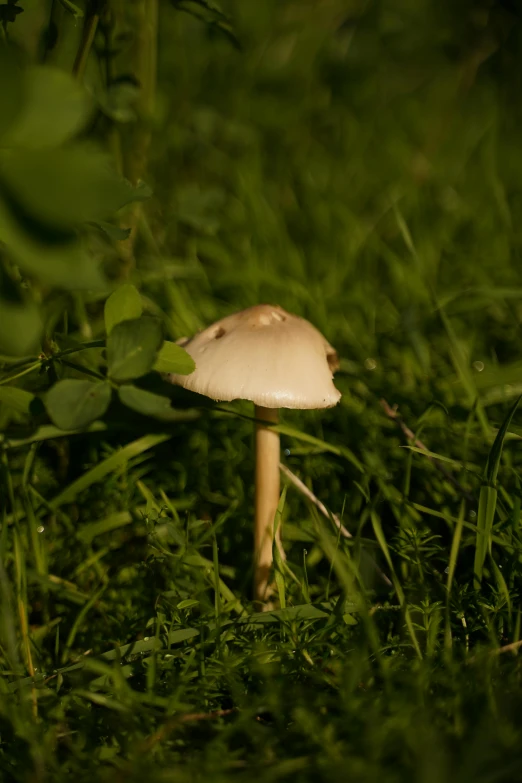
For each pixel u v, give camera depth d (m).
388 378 0.61
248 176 0.77
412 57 1.10
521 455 0.56
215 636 0.49
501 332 0.65
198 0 0.55
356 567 0.50
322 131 0.98
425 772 0.44
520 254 0.71
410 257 0.70
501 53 1.08
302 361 0.50
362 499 0.56
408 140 0.99
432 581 0.52
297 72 1.02
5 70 0.41
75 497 0.55
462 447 0.56
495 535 0.51
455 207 0.78
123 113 0.57
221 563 0.55
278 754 0.46
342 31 1.05
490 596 0.51
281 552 0.52
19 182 0.41
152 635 0.51
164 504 0.54
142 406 0.51
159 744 0.46
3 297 0.43
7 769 0.46
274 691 0.47
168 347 0.50
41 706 0.48
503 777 0.44
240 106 0.94
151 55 0.59
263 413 0.53
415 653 0.49
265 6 1.02
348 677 0.47
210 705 0.48
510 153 0.90
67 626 0.52
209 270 0.69
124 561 0.54
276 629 0.50
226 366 0.50
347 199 0.82
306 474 0.57
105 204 0.41
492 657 0.47
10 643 0.48
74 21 0.55
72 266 0.42
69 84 0.42
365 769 0.44
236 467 0.57
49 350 0.54
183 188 0.76
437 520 0.55
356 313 0.66
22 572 0.50
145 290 0.65
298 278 0.68
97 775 0.46
